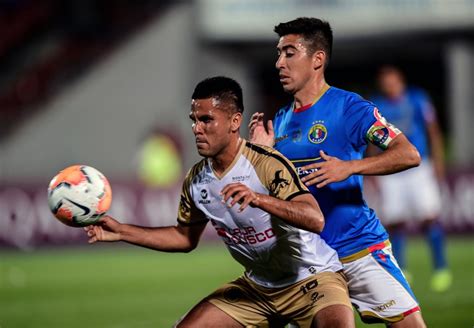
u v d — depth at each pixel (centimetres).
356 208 1942
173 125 8112
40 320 3391
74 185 1748
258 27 8181
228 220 1812
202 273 4916
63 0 8862
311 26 1933
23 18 8894
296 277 1861
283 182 1714
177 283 4478
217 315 1911
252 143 1795
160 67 8319
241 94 1764
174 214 6612
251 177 1758
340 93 1944
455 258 5206
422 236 6769
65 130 8194
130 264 5547
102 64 8394
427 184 4019
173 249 1927
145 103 8269
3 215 6341
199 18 8312
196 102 1736
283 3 8131
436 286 3950
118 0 8681
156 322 3269
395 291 1923
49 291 4291
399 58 8756
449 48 8069
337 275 1884
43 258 5994
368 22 7969
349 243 1941
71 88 8294
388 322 1939
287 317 1905
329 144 1920
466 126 7956
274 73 9438
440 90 9975
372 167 1788
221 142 1741
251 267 1897
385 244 1967
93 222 1797
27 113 8212
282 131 1997
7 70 8700
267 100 9575
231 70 8544
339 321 1739
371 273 1934
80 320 3369
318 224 1655
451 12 7825
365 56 8644
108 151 8219
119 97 8288
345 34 8031
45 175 8075
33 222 6406
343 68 9481
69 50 8625
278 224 1773
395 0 7925
